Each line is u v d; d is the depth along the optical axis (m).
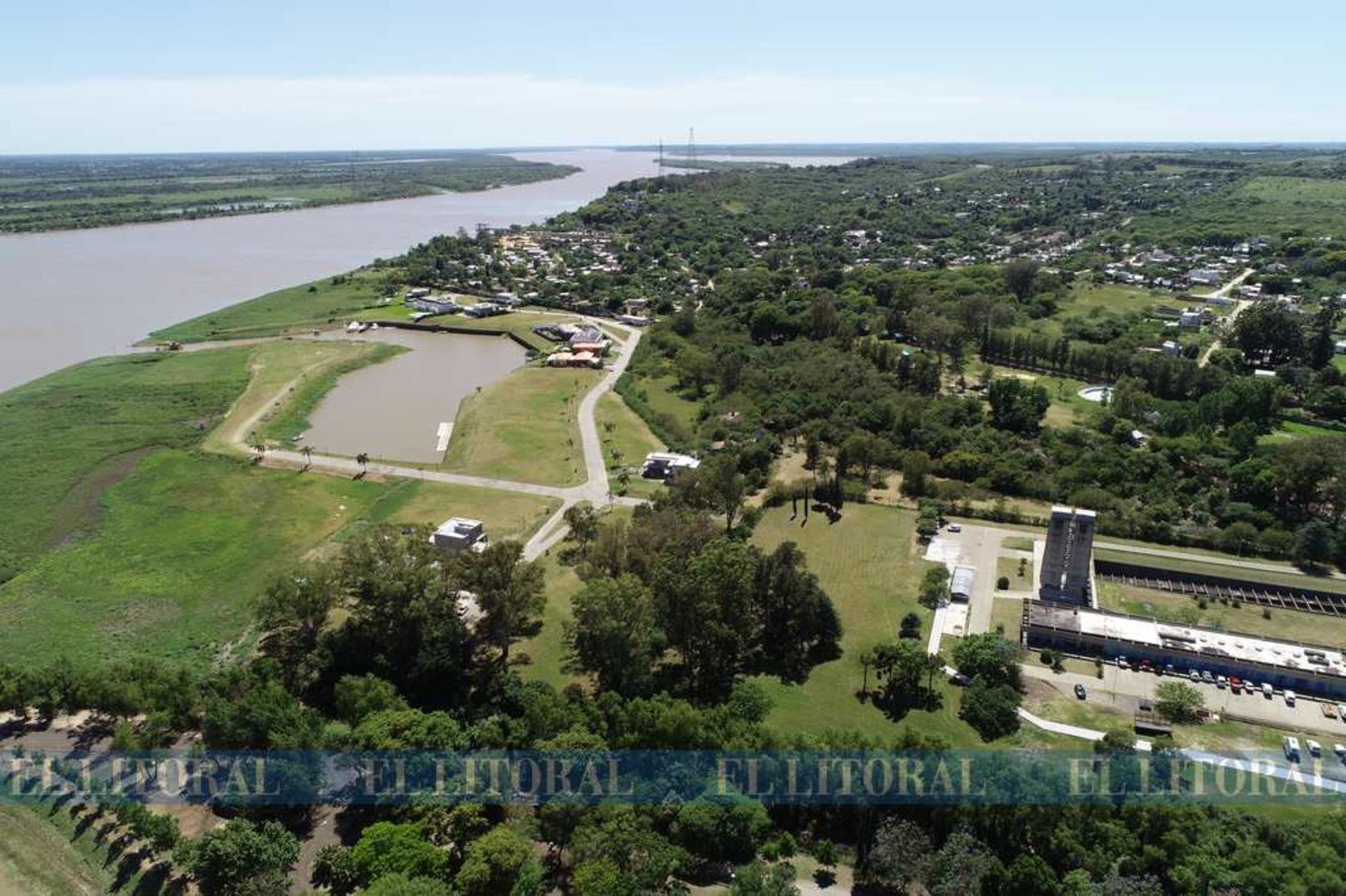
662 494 181.88
